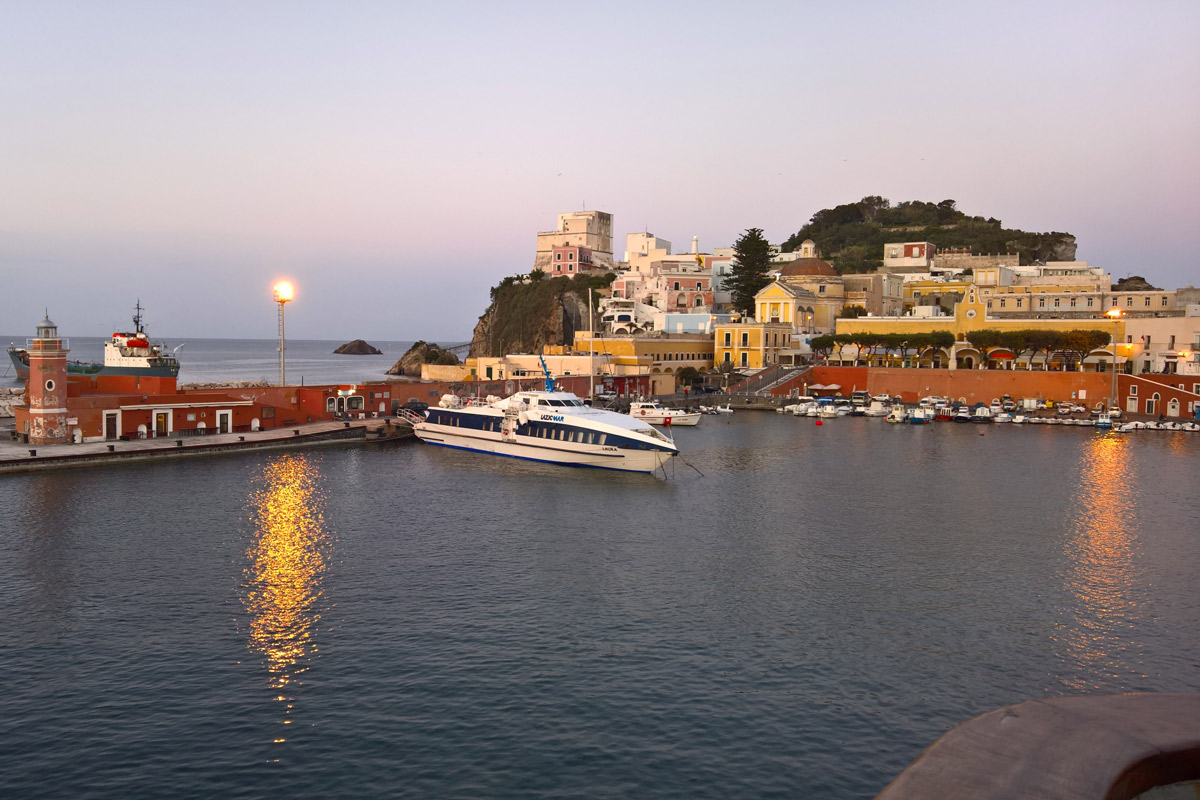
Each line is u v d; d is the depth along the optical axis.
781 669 29.94
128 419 74.88
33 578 38.50
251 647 31.23
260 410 85.44
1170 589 39.12
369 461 73.88
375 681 28.59
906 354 148.75
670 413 105.81
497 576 40.06
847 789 22.70
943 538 48.22
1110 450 85.25
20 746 24.23
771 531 49.72
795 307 159.88
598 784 22.73
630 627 33.69
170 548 43.69
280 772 23.11
